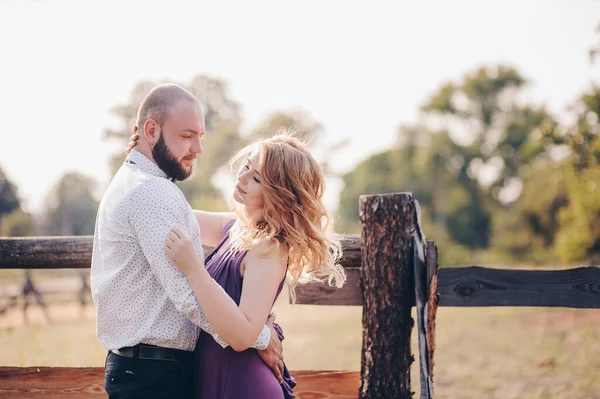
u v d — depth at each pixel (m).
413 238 3.75
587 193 24.44
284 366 3.12
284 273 2.88
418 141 65.12
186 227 2.76
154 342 2.73
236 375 2.82
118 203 2.74
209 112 65.25
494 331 10.49
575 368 7.07
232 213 3.48
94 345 6.69
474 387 6.27
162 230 2.66
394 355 3.75
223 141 56.59
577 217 24.77
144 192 2.69
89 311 15.13
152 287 2.73
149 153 2.87
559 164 46.47
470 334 10.18
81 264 3.93
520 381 6.52
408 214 3.76
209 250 3.86
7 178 60.38
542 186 48.22
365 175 65.81
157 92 2.86
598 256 24.33
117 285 2.74
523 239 48.81
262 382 2.82
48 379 3.91
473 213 61.78
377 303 3.78
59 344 6.84
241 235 2.93
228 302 2.65
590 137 24.06
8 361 5.56
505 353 8.27
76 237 3.95
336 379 3.90
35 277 18.23
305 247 2.87
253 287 2.77
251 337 2.70
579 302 3.95
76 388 3.91
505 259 48.00
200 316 2.65
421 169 63.00
